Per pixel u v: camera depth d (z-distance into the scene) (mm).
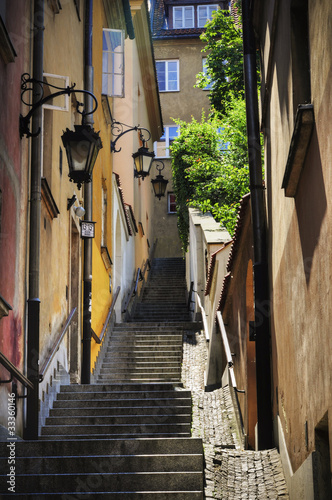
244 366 13234
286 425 8727
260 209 11336
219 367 17219
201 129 23891
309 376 6746
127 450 8445
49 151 11383
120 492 7566
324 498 6262
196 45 38500
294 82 7469
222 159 22359
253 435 12367
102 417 10625
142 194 30922
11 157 8367
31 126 9648
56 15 12062
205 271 20859
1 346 7883
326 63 5609
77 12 14438
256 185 11406
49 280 11148
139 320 24125
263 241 11211
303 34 7520
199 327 20438
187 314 24141
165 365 17406
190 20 39500
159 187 23562
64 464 7980
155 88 31109
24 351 9109
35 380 8852
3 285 7977
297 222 7461
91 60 15117
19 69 8875
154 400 11117
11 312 8383
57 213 11531
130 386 12281
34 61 9531
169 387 12312
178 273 31500
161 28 38750
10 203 8305
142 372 17062
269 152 10734
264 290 11039
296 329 7695
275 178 9836
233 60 24562
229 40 24859
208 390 17047
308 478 6516
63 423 10586
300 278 7297
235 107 21516
